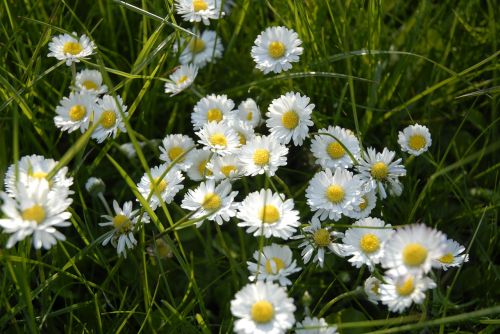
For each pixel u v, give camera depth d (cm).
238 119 45
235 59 52
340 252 41
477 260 45
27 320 39
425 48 51
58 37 48
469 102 50
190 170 44
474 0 51
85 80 46
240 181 47
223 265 45
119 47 53
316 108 50
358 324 38
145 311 42
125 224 41
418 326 37
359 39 50
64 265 43
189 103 51
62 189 38
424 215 46
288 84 49
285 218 40
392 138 48
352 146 43
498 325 41
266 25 52
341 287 43
